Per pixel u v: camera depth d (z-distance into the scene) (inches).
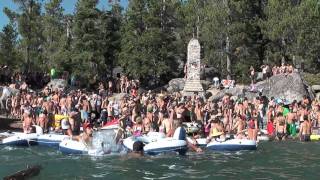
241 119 974.4
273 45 2122.3
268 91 1592.0
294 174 644.1
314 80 1777.8
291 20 1946.4
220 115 1098.7
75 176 622.8
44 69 2186.3
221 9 2043.6
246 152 831.7
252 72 1780.3
